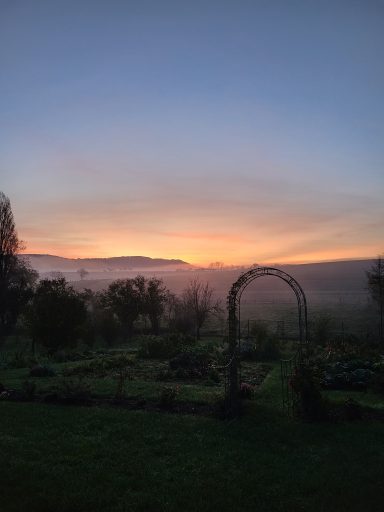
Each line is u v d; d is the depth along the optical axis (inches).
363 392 535.5
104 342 1514.5
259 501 249.8
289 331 1421.0
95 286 5162.4
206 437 354.9
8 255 1596.9
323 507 243.9
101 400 482.6
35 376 665.0
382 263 1376.7
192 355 720.3
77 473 284.8
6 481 273.0
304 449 331.3
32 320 1005.8
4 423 390.3
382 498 255.3
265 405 457.4
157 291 1663.4
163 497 252.8
